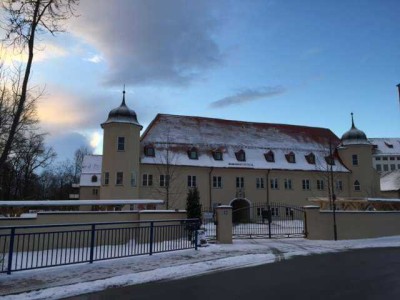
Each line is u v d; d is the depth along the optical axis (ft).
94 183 212.43
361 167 161.79
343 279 34.78
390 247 63.52
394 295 28.09
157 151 138.41
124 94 134.92
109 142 128.77
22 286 31.37
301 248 59.98
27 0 38.75
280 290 30.17
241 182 147.54
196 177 140.87
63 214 58.39
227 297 27.91
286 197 152.25
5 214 68.74
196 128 155.22
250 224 109.60
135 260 44.19
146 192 132.46
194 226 55.67
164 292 29.78
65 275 35.65
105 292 29.89
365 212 79.46
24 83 37.99
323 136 179.11
